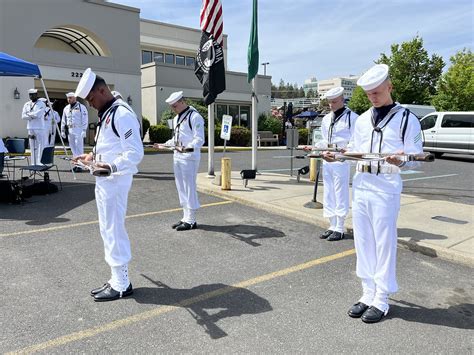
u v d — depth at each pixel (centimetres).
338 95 562
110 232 376
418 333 331
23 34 1680
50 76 1772
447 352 305
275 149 2209
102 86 358
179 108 598
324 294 401
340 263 484
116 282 385
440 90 2900
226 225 641
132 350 302
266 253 515
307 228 630
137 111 2050
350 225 617
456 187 999
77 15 1823
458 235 561
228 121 980
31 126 1073
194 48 3109
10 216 666
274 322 346
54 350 300
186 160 591
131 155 354
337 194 566
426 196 866
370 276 362
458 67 2894
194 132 589
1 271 442
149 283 421
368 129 353
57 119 1128
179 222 627
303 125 3177
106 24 1916
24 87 1684
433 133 1766
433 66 2947
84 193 850
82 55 1861
